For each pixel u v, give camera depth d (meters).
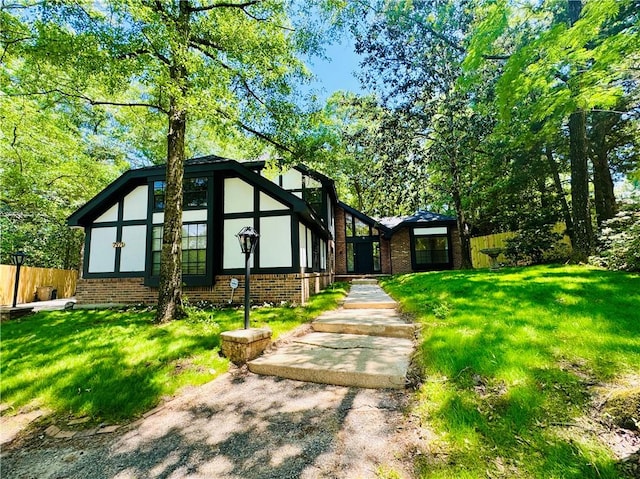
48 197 13.83
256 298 8.09
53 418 2.95
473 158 12.92
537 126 9.95
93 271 9.21
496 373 2.67
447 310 4.80
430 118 12.30
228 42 6.63
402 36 11.98
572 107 5.95
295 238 8.19
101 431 2.70
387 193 14.98
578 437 1.91
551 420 2.08
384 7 11.23
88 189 14.11
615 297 4.12
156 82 5.00
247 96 7.44
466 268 12.32
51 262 21.67
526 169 11.91
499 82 6.57
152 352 4.17
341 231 17.53
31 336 5.34
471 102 11.74
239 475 1.99
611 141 11.37
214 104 5.51
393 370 3.22
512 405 2.26
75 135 10.69
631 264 5.81
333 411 2.70
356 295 8.77
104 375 3.58
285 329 5.14
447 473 1.80
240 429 2.53
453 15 11.13
